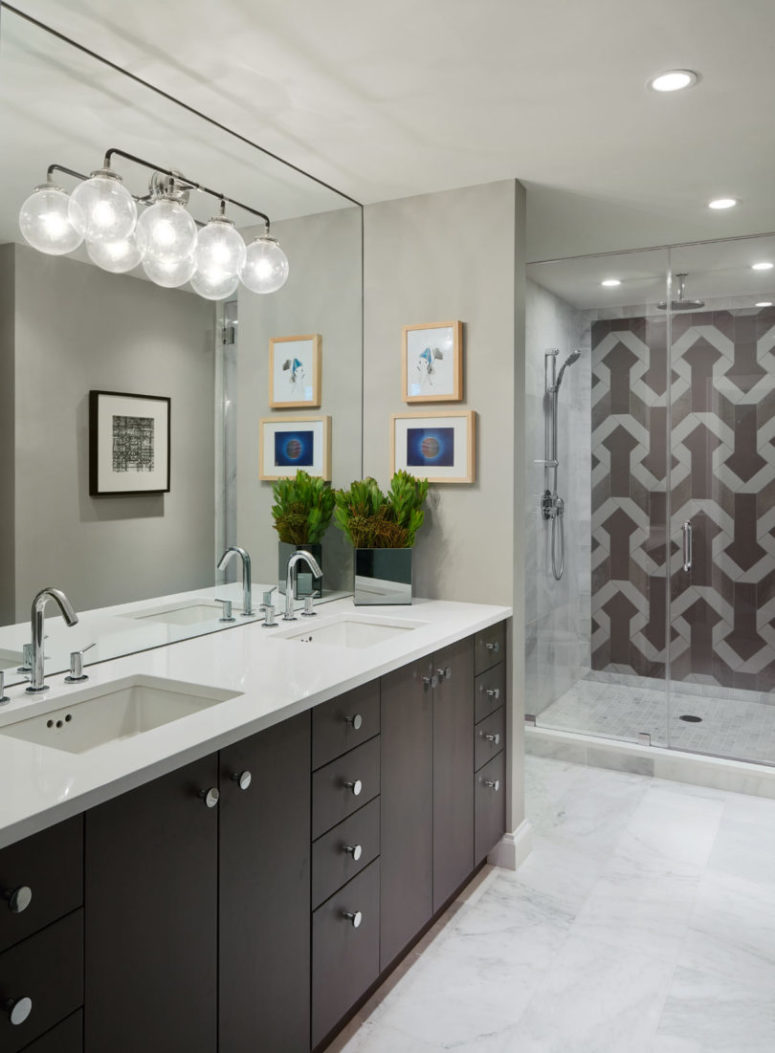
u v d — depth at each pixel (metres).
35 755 1.33
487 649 2.67
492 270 2.79
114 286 2.09
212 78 1.99
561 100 2.14
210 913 1.45
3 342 1.83
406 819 2.16
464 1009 2.06
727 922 2.46
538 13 1.73
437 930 2.43
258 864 1.58
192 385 2.36
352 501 2.87
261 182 2.56
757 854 2.91
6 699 1.65
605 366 3.73
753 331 3.46
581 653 3.84
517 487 2.83
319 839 1.77
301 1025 1.71
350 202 2.94
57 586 1.96
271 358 2.64
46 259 1.91
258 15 1.71
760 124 2.31
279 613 2.73
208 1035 1.45
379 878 2.02
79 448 2.02
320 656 2.07
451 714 2.42
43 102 1.91
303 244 2.80
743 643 3.53
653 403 3.66
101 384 2.07
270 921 1.61
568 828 3.14
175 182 2.34
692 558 3.62
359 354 3.03
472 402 2.84
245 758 1.54
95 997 1.22
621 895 2.63
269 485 2.68
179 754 1.34
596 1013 2.04
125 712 1.85
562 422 3.81
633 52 1.90
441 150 2.48
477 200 2.80
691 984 2.16
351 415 3.00
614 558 3.75
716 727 3.58
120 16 1.70
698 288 3.55
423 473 2.92
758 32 1.81
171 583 2.29
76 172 2.02
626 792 3.49
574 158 2.55
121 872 1.26
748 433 3.50
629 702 3.75
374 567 2.81
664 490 3.65
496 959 2.28
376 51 1.88
